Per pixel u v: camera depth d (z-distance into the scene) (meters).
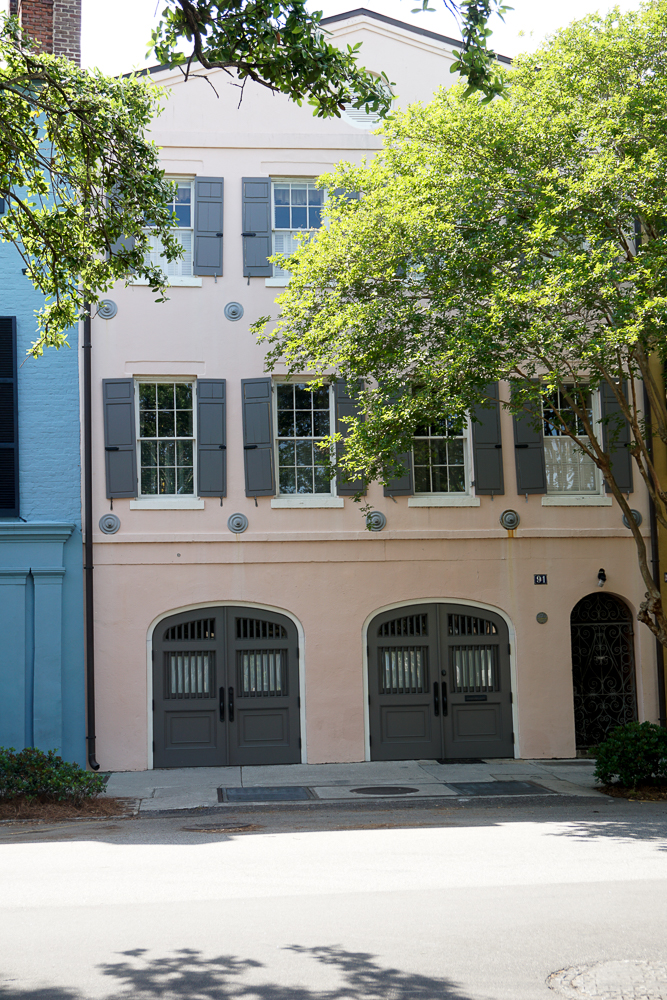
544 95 13.59
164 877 8.21
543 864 8.64
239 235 17.00
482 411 17.22
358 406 16.80
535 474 17.27
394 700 16.77
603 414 17.53
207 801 13.04
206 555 16.38
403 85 17.69
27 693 15.52
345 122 17.52
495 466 17.17
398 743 16.70
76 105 10.93
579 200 12.56
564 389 14.07
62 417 16.12
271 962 5.75
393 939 6.21
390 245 14.01
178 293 16.72
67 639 15.77
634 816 11.65
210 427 16.55
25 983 5.42
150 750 15.98
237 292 16.89
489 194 13.57
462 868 8.48
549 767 15.95
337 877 8.14
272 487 16.55
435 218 13.59
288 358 15.10
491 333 12.23
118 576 16.08
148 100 11.54
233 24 8.09
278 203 17.34
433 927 6.48
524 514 17.23
